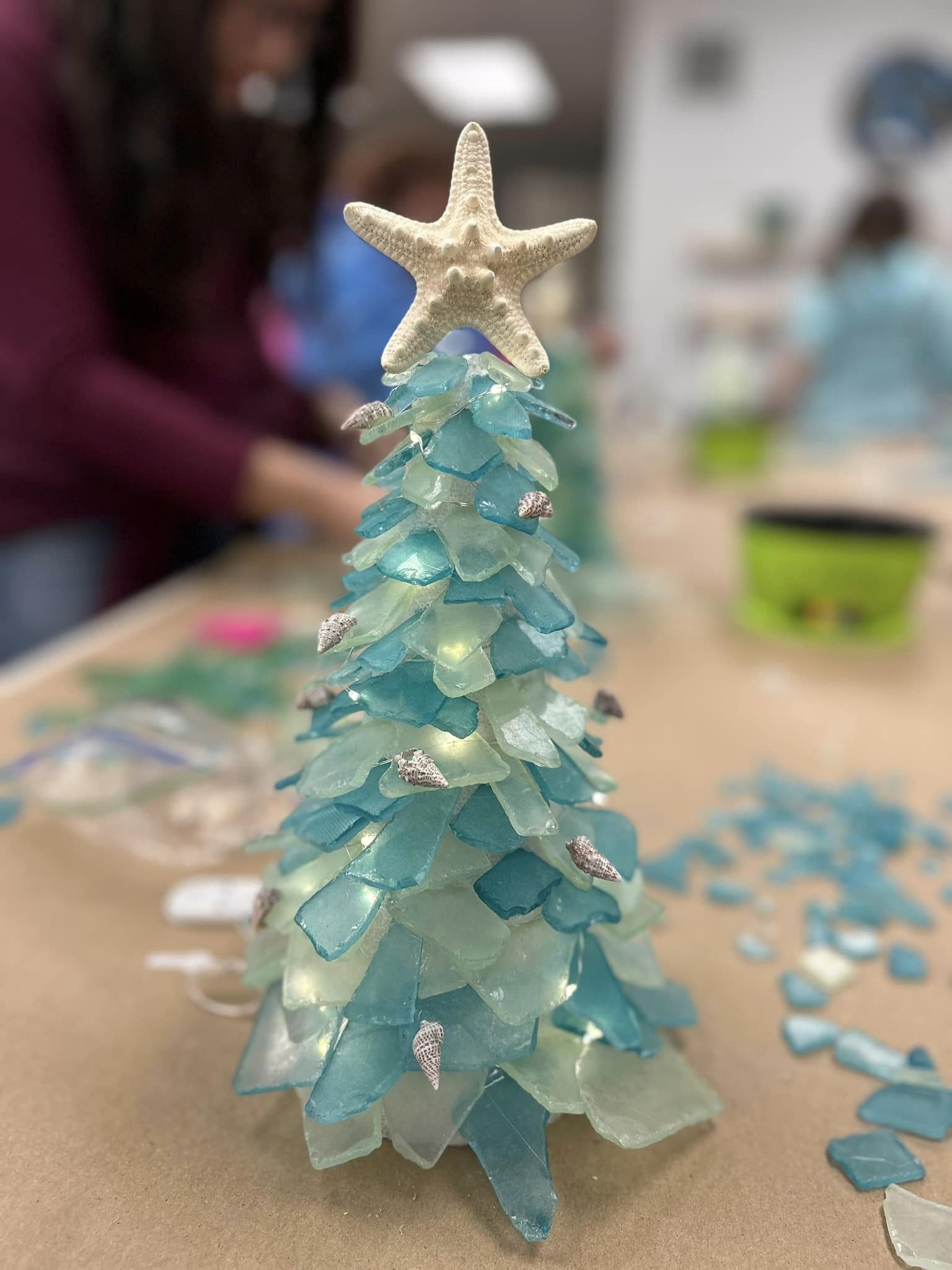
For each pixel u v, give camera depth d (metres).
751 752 0.61
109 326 0.90
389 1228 0.28
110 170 0.85
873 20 2.72
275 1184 0.30
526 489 0.29
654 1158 0.31
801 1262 0.27
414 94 4.05
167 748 0.51
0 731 0.59
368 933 0.30
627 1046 0.31
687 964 0.40
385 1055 0.29
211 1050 0.35
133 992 0.38
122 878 0.46
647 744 0.62
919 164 2.80
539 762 0.29
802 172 2.89
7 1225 0.28
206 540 1.18
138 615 0.86
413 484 0.29
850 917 0.43
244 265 1.09
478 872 0.30
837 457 1.71
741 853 0.49
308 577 0.99
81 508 0.96
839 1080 0.34
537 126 4.60
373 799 0.29
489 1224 0.28
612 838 0.33
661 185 2.98
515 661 0.29
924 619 0.90
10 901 0.44
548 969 0.30
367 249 1.49
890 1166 0.30
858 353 1.95
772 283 2.96
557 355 0.80
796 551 0.81
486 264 0.28
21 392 0.82
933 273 1.87
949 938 0.42
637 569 0.99
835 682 0.73
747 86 2.85
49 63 0.80
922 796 0.55
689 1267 0.27
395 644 0.29
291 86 1.05
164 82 0.85
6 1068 0.34
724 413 1.57
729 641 0.83
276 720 0.61
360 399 1.47
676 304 3.06
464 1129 0.30
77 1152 0.31
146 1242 0.28
